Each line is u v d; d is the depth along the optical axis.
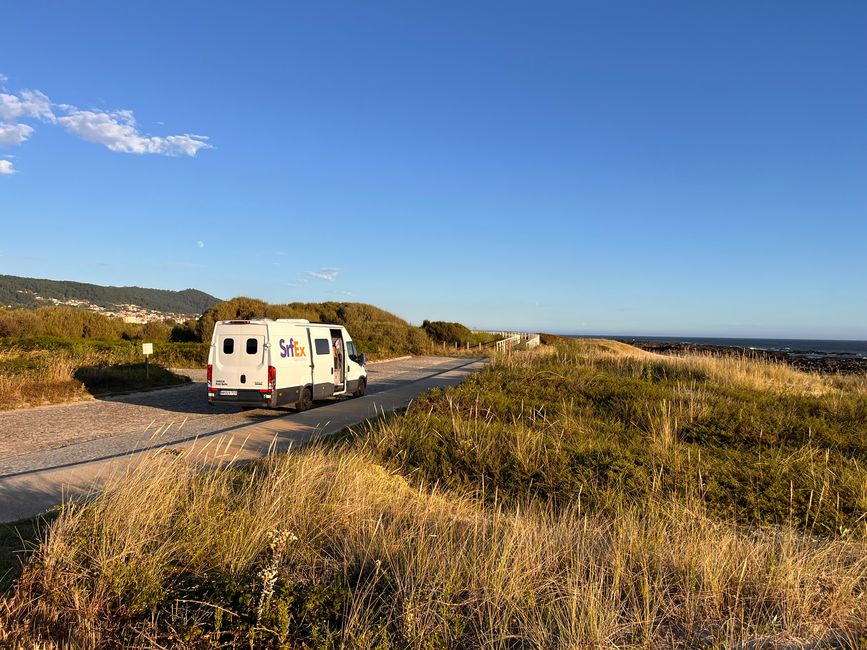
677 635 3.62
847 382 18.84
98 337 30.56
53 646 3.25
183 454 6.36
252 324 12.84
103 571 3.75
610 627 3.47
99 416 12.60
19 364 16.31
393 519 5.23
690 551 4.55
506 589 3.86
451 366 28.48
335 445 8.60
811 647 3.49
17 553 4.59
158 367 20.55
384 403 14.47
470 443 8.41
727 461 8.12
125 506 4.54
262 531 4.57
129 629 3.49
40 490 6.35
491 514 5.83
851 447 9.26
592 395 12.12
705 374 16.03
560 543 4.81
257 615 3.43
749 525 6.41
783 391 14.16
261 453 8.62
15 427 11.11
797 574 4.18
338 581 3.86
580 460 7.89
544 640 3.37
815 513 6.58
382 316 46.72
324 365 14.67
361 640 3.30
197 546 4.27
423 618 3.56
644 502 6.61
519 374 13.98
